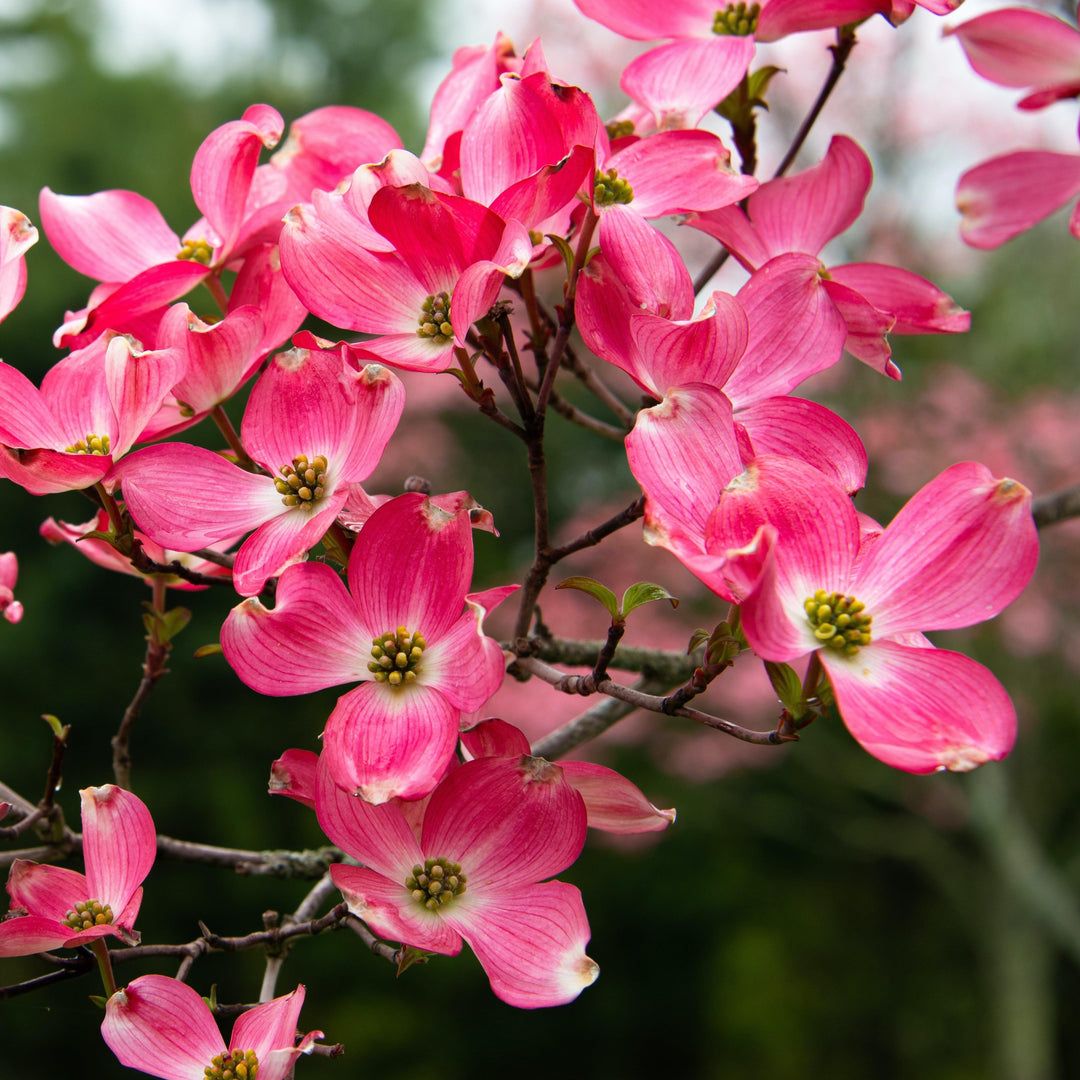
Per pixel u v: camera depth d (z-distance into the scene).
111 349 0.75
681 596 3.15
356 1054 3.98
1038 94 0.77
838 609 0.72
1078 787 3.68
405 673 0.74
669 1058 4.34
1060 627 3.13
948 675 0.71
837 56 0.83
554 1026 4.28
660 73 0.81
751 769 3.92
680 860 4.58
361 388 0.75
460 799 0.74
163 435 0.79
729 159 0.78
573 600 3.20
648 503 0.71
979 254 3.29
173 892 3.82
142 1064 0.74
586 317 0.76
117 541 0.78
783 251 0.82
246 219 0.82
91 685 3.90
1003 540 0.72
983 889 3.60
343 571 0.77
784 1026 4.28
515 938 0.73
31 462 0.75
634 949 4.49
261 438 0.76
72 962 0.78
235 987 3.85
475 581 3.67
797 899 4.62
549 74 0.75
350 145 0.84
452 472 3.91
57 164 4.43
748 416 0.76
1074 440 3.01
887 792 3.46
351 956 4.11
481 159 0.76
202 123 4.82
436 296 0.76
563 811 0.74
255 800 4.05
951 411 3.09
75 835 0.85
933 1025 4.20
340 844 0.74
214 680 4.05
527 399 0.77
